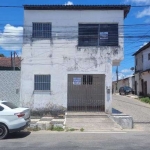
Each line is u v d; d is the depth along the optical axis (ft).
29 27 59.31
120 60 59.67
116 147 30.22
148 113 67.21
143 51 121.70
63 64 59.06
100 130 44.42
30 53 59.16
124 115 53.42
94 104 59.41
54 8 59.06
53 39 59.26
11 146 31.01
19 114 36.91
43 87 59.11
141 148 29.68
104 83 59.31
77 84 59.88
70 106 59.47
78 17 59.41
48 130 44.37
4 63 101.30
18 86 58.95
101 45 59.47
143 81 119.85
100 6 58.54
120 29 59.26
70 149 29.12
